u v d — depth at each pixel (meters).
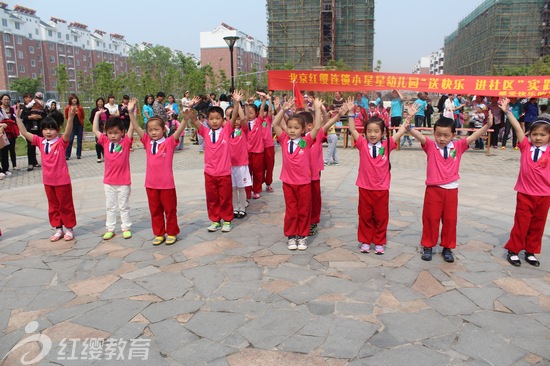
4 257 4.80
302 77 6.71
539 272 4.25
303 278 4.11
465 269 4.32
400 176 9.31
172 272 4.29
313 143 4.71
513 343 3.05
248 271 4.28
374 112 13.54
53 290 3.95
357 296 3.74
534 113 12.76
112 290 3.92
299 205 4.75
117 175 5.20
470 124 14.63
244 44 71.06
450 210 4.39
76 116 12.35
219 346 3.03
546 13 36.69
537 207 4.27
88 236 5.48
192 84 32.53
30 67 56.12
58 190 5.14
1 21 50.75
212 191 5.44
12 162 10.78
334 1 36.56
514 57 37.59
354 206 6.83
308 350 2.97
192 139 16.62
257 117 7.09
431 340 3.08
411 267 4.37
